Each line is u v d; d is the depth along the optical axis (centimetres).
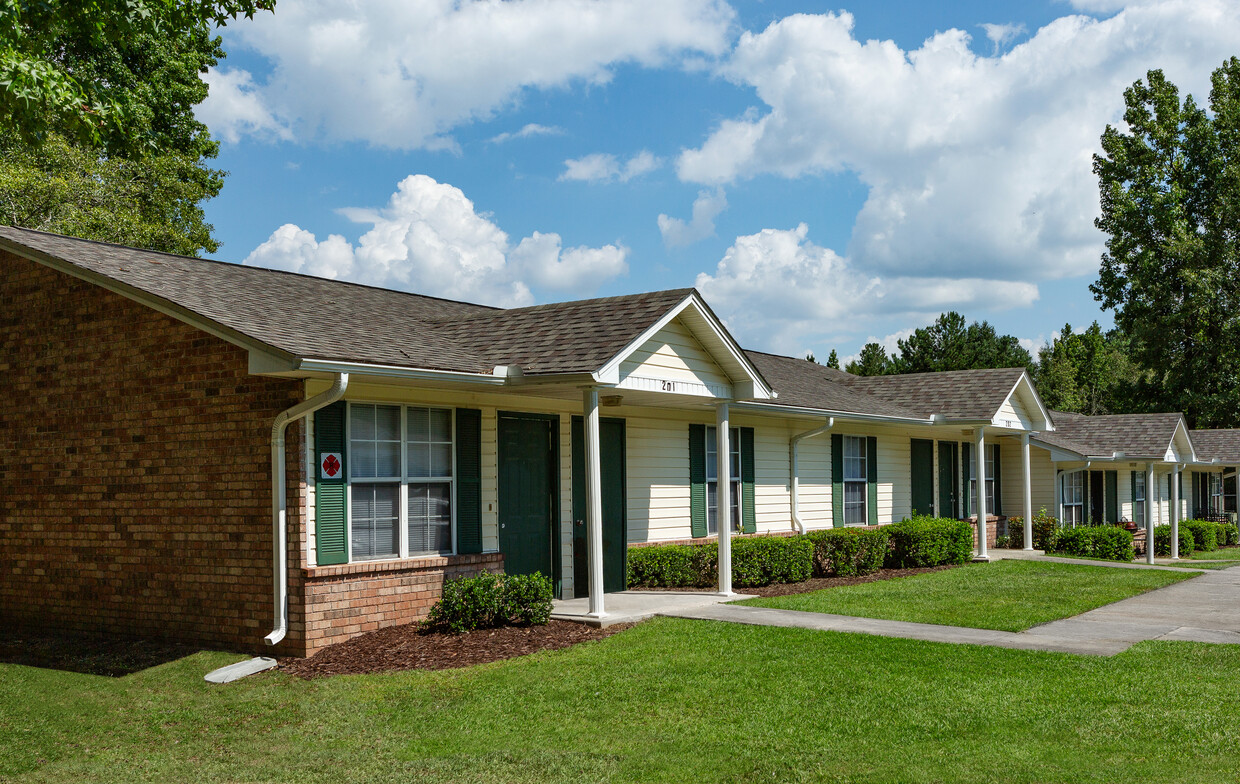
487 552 1232
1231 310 3991
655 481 1568
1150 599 1466
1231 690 841
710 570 1531
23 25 1154
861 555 1784
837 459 2069
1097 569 1923
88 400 1159
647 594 1419
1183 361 4150
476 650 995
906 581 1645
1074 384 6656
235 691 884
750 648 999
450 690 856
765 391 1385
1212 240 3981
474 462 1223
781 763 669
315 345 972
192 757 721
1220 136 4103
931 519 2062
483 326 1327
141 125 2283
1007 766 654
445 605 1089
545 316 1303
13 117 1095
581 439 1419
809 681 871
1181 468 2878
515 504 1291
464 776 659
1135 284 4091
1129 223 4053
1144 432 2675
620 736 736
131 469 1116
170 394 1088
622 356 1132
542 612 1122
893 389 2364
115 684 921
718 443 1398
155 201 2858
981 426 2161
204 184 3228
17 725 804
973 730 734
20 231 1210
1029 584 1617
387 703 827
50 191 2330
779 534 1855
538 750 706
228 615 1033
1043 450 2714
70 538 1167
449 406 1196
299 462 999
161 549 1089
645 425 1550
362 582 1055
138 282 1064
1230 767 646
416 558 1124
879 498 2222
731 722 762
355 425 1079
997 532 2645
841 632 1088
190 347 1075
